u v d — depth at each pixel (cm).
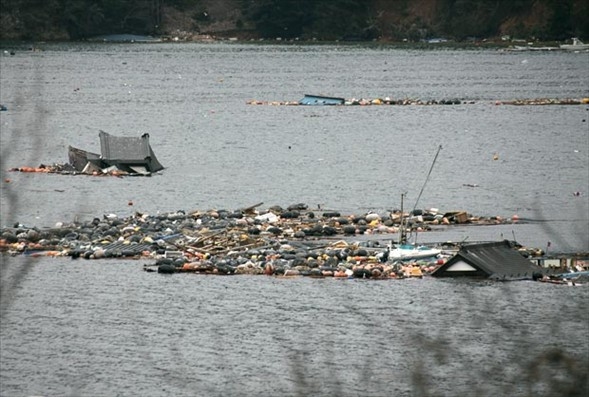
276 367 16550
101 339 17938
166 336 18050
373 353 16575
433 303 19212
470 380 14138
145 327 18488
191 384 16162
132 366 16925
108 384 16362
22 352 17475
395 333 17488
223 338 17850
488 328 16775
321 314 18900
